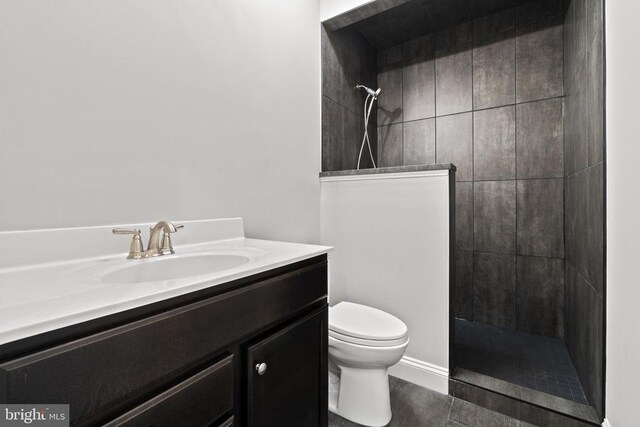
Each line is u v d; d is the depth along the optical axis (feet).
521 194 7.11
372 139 8.60
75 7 2.90
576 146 5.51
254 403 2.50
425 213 5.33
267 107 5.21
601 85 4.03
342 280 6.31
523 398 4.52
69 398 1.47
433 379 5.18
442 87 7.97
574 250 5.72
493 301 7.48
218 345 2.22
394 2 6.08
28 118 2.62
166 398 1.87
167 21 3.69
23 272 2.43
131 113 3.34
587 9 4.72
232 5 4.56
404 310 5.55
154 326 1.82
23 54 2.59
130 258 2.98
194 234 3.91
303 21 6.14
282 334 2.81
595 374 4.26
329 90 6.92
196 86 4.03
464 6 7.04
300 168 6.02
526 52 6.99
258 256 3.04
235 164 4.61
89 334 1.57
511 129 7.18
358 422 4.34
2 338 1.28
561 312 6.72
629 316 3.20
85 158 2.98
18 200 2.58
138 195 3.41
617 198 3.55
